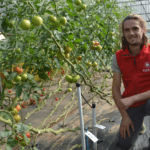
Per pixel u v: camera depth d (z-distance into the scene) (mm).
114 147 1586
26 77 1126
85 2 1958
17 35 1208
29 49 1369
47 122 2299
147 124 1938
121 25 1372
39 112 2654
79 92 1238
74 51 1758
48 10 1150
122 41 1400
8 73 1176
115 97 1467
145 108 1421
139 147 1557
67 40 1339
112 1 2285
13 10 1182
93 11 2074
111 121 2141
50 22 1240
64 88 3857
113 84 1525
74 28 1546
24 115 2551
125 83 1532
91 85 2059
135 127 1444
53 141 1819
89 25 1988
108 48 2184
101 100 2971
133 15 1268
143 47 1323
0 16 1178
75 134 1939
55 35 1266
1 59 1188
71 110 2643
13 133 958
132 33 1241
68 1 1201
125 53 1379
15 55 1208
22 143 1109
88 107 2693
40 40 1348
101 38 2014
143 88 1398
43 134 1980
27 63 1371
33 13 1120
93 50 2041
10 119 1122
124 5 3018
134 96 1320
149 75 1352
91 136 1274
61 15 1269
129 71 1417
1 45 1172
